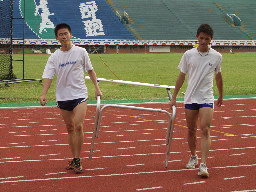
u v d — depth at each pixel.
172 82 22.27
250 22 67.56
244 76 25.66
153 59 40.06
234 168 6.91
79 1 63.25
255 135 9.70
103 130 10.23
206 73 6.54
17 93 17.38
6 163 7.24
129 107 6.87
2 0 21.02
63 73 6.70
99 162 7.31
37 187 5.91
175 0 69.25
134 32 60.06
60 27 6.62
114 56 44.28
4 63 21.73
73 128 6.96
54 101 15.53
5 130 10.19
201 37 6.46
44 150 8.22
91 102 15.25
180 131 10.15
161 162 7.33
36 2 60.38
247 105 14.46
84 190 5.79
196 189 5.84
